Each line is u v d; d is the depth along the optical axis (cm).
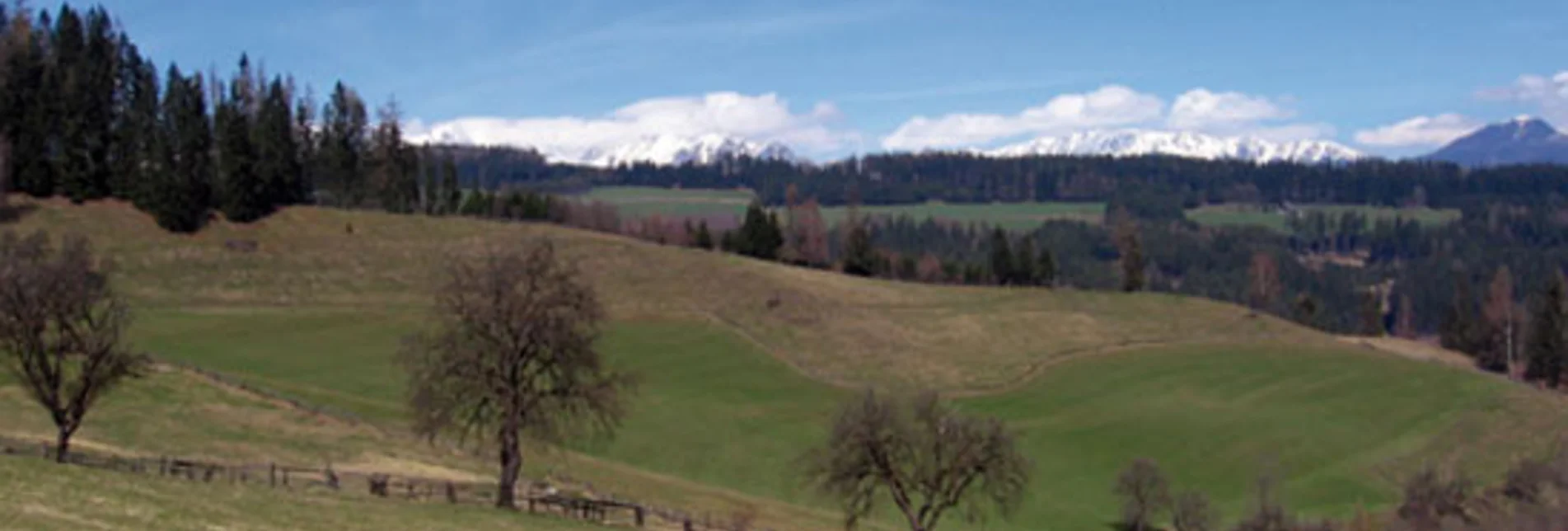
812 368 12000
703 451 9150
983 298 16288
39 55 16550
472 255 15100
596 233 18162
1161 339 14175
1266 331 14762
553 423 5672
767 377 11581
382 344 11488
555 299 5581
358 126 18938
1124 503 8456
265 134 17012
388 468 6338
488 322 5494
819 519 7294
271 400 7862
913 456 6025
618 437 9200
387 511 4553
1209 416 11206
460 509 5019
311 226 15812
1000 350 13288
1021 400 11512
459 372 5475
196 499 4012
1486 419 11312
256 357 10550
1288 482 9631
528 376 5656
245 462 5962
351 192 18550
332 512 4278
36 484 3694
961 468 6016
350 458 6488
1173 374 12688
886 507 8200
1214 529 8338
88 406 5356
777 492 8419
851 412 6144
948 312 15025
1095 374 12562
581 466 7750
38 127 14950
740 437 9594
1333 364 13238
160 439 6375
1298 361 13362
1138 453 10069
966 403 11312
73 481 3900
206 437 6550
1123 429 10700
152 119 17238
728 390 11000
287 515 4012
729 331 12962
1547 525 7862
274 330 11700
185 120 16662
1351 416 11350
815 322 13688
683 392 10750
